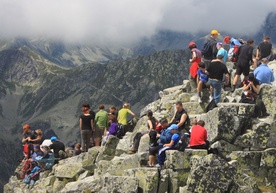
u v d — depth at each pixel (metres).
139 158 25.19
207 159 21.06
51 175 31.94
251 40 30.86
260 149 24.12
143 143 27.08
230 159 23.30
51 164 33.59
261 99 27.02
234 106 24.92
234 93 30.42
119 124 32.69
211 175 20.72
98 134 34.09
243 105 25.02
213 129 24.61
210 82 28.25
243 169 23.38
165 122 25.05
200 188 20.61
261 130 24.22
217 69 28.03
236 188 20.67
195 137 23.42
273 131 24.19
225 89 33.38
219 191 20.50
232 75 33.66
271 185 23.25
